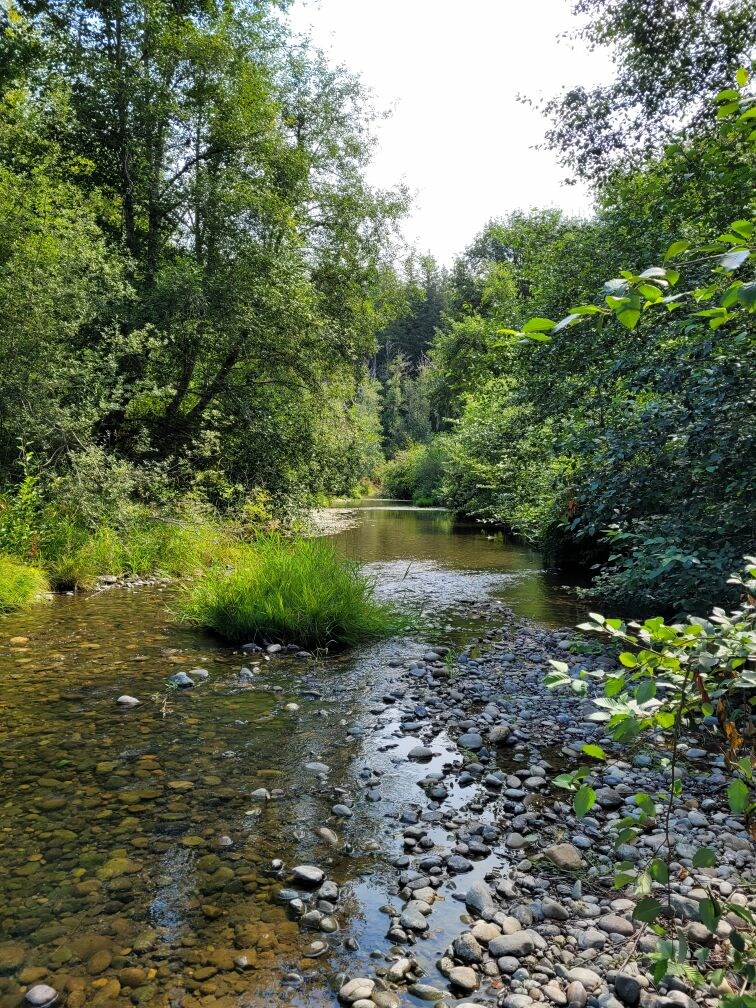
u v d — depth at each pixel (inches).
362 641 265.0
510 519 650.2
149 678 208.7
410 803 137.6
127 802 133.0
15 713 176.9
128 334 498.0
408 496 1624.0
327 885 107.1
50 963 88.8
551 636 271.1
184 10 578.2
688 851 119.2
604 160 358.3
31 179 452.4
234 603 261.1
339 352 621.0
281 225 577.3
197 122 566.6
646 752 162.1
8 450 402.6
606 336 264.4
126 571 377.4
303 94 653.3
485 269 1589.6
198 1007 81.7
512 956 92.7
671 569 223.3
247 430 581.3
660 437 219.0
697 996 84.4
